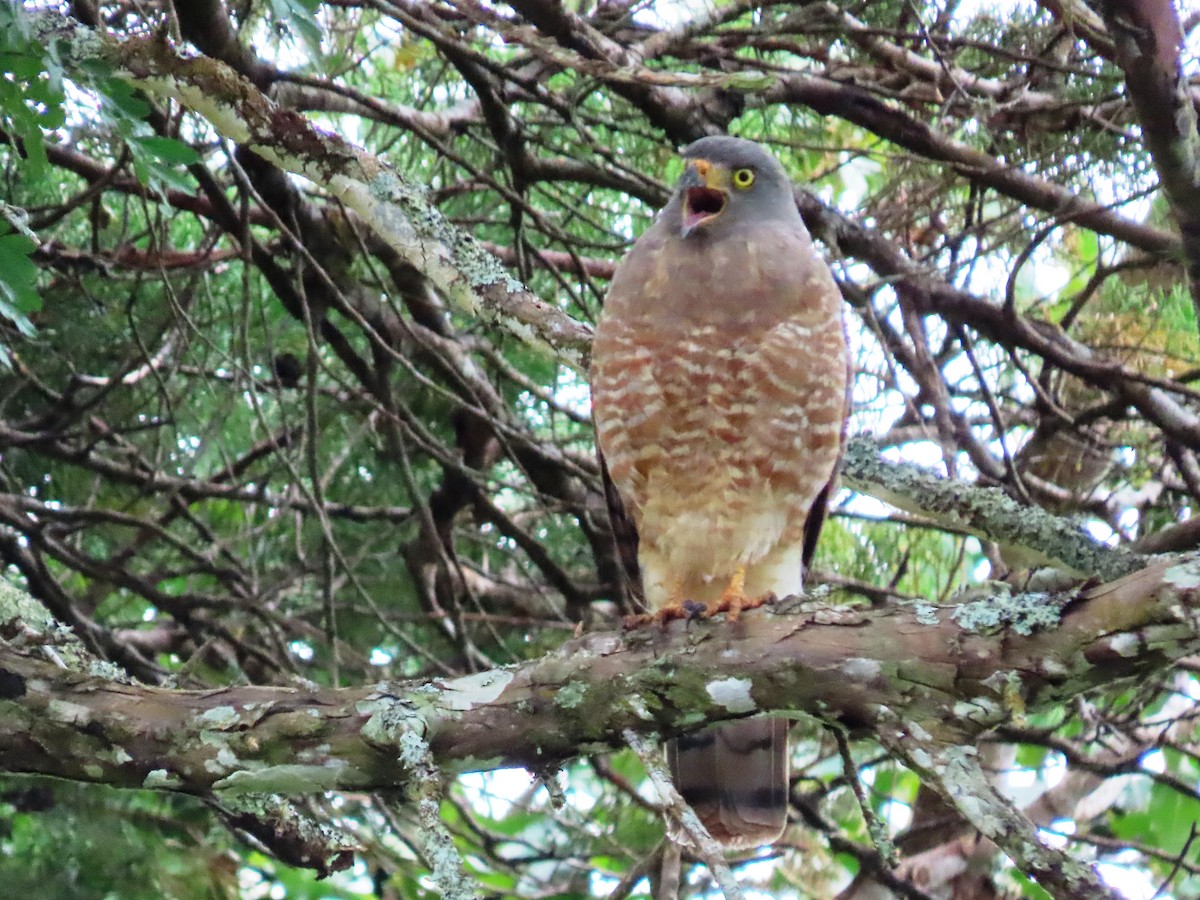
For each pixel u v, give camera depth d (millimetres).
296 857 6910
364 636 13289
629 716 5992
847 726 5762
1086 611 5406
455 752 6102
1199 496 10773
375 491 13031
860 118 10969
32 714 6176
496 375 12789
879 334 10086
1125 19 7281
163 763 6137
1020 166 10516
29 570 11055
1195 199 7707
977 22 11227
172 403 11711
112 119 6234
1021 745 12484
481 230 12922
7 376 11883
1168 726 11219
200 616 13125
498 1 10320
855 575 12867
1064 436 11945
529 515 13258
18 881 9945
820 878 13242
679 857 9336
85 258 11164
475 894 5426
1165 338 12164
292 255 10719
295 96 10469
